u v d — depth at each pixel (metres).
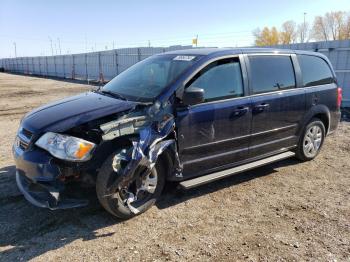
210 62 4.11
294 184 4.75
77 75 34.12
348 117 9.66
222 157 4.29
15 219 3.67
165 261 3.02
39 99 15.54
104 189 3.39
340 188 4.63
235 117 4.26
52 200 3.23
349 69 11.12
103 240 3.32
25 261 2.98
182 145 3.85
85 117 3.49
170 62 4.35
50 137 3.31
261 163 4.71
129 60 24.86
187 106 3.84
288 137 5.11
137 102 3.76
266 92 4.65
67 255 3.08
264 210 3.98
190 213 3.87
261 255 3.12
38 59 45.47
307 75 5.32
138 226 3.58
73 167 3.29
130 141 3.58
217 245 3.27
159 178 3.83
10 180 4.68
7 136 7.46
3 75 44.78
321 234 3.47
